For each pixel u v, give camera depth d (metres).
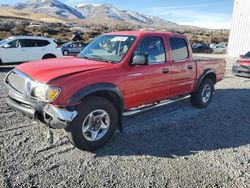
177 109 7.04
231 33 26.09
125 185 3.58
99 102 4.41
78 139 4.27
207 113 6.86
